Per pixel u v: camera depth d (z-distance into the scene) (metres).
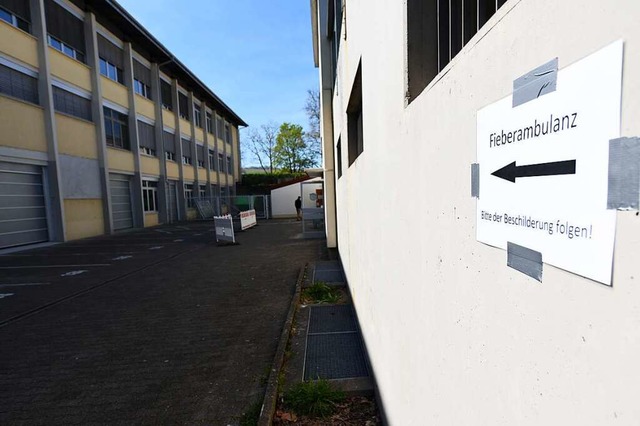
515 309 0.80
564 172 0.62
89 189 17.94
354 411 2.95
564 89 0.61
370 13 2.63
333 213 11.16
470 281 1.03
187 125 31.05
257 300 6.38
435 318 1.34
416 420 1.66
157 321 5.52
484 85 0.91
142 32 22.19
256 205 32.00
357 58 3.36
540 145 0.68
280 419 2.89
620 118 0.50
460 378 1.11
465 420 1.08
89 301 6.78
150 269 9.67
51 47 15.78
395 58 1.83
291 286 7.27
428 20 1.58
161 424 3.03
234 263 10.08
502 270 0.85
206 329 5.09
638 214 0.48
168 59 26.52
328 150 10.89
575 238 0.60
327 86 10.70
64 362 4.23
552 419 0.67
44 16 15.21
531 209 0.72
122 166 21.08
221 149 39.72
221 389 3.51
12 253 12.88
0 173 13.55
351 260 5.15
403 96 1.70
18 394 3.57
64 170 16.17
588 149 0.56
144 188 24.05
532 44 0.70
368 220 3.12
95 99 18.62
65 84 16.61
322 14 10.16
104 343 4.75
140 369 3.99
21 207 14.42
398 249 1.93
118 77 21.59
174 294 7.07
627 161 0.49
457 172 1.10
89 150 18.05
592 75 0.55
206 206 31.27
